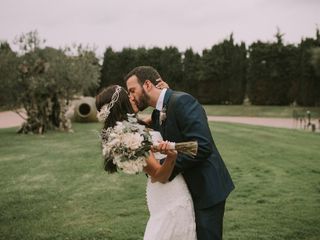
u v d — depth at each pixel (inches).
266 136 695.7
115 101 118.6
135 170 108.8
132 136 107.8
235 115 1648.6
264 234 207.3
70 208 263.6
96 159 466.9
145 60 2018.9
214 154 120.3
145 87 123.0
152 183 121.0
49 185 334.3
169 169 111.8
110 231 215.3
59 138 722.2
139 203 273.0
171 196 117.8
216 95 1967.3
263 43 1797.5
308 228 215.2
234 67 1891.0
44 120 841.5
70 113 1218.6
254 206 258.8
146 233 120.8
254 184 321.7
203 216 116.3
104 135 118.0
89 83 907.4
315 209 249.8
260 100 1824.6
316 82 1691.7
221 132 780.0
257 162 426.0
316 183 322.3
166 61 2014.0
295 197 279.7
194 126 114.3
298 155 469.1
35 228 223.5
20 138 727.7
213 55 1947.6
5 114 1571.1
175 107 117.5
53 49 860.6
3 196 298.0
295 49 1750.7
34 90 808.3
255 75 1820.9
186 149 108.0
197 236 117.6
